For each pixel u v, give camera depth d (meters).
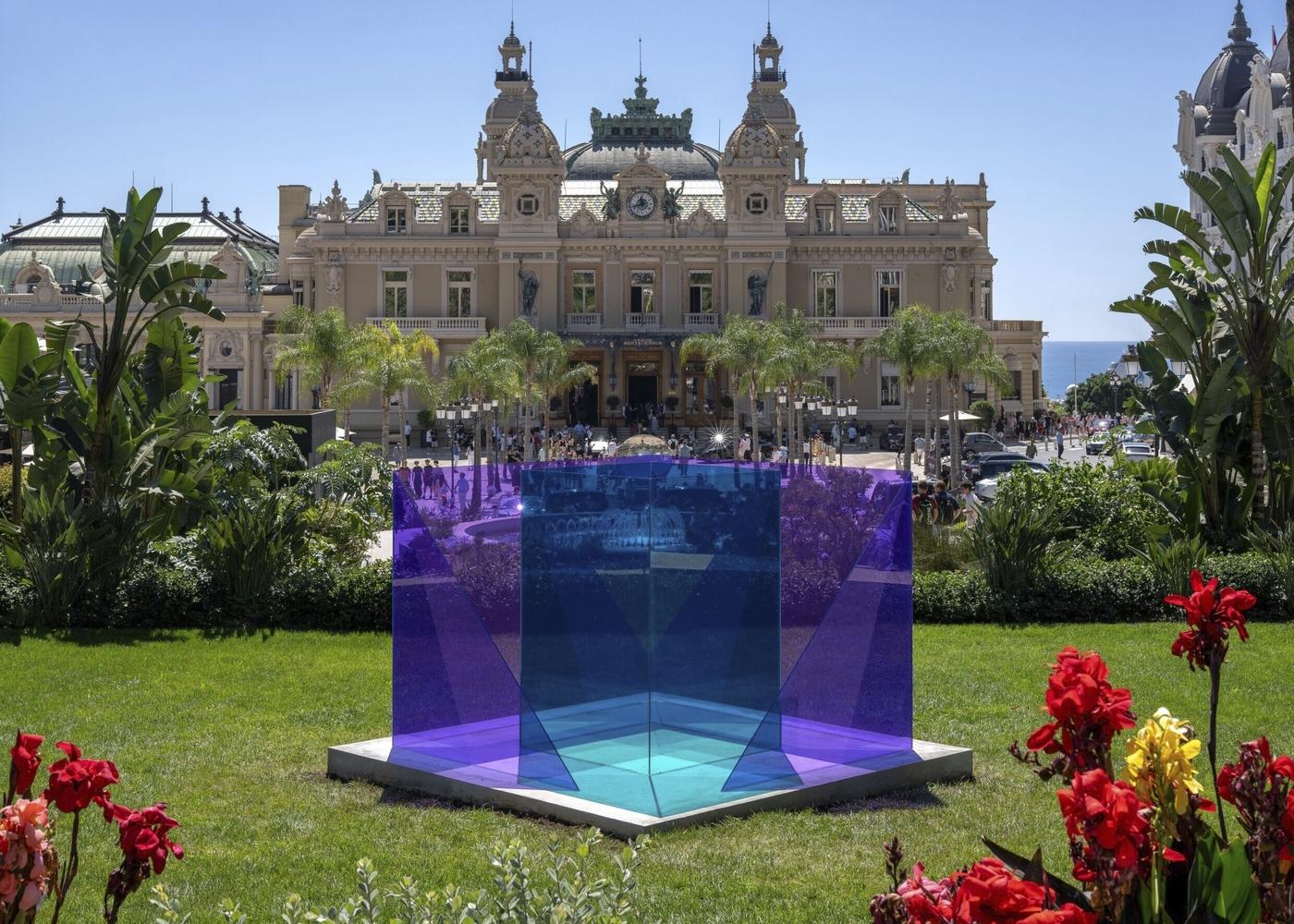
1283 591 23.64
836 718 13.36
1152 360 26.86
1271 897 5.96
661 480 12.45
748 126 90.25
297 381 89.94
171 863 11.05
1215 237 81.06
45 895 6.38
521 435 83.50
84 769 6.81
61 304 87.25
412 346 71.19
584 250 90.88
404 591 13.70
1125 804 5.57
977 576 24.20
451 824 12.12
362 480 28.73
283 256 106.94
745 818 12.09
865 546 13.55
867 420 91.75
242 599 23.23
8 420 24.44
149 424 26.22
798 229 92.00
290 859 11.14
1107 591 23.73
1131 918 6.14
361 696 17.67
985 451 77.44
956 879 5.80
